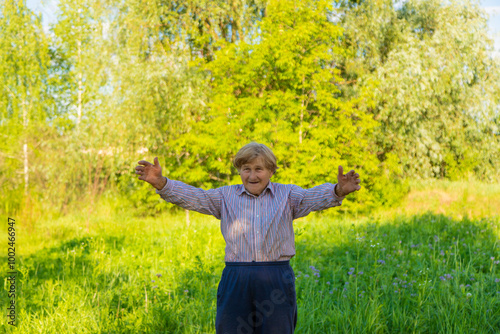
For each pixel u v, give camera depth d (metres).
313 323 3.42
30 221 9.37
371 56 13.30
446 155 14.48
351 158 10.95
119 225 10.09
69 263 5.94
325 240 7.11
